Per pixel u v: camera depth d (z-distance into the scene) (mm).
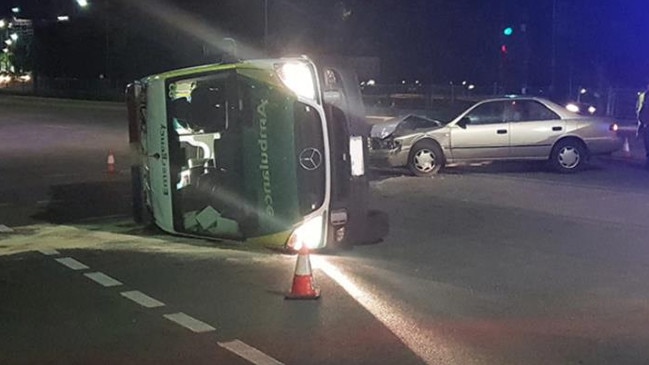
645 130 17953
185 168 10414
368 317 7172
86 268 9227
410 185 15586
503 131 16656
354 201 10016
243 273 8867
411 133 16719
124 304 7684
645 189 14750
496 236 10883
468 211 12781
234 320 7105
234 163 9977
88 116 40156
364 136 10148
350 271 8953
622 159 19375
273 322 7035
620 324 6926
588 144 16844
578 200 13648
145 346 6422
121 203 14180
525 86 40500
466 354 6164
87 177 17688
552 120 16797
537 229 11312
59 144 25375
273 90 9422
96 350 6340
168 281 8562
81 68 83312
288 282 8445
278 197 9602
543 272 8867
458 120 16719
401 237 10836
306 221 9578
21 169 19141
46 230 11703
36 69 88250
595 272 8844
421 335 6641
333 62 9914
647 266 9102
